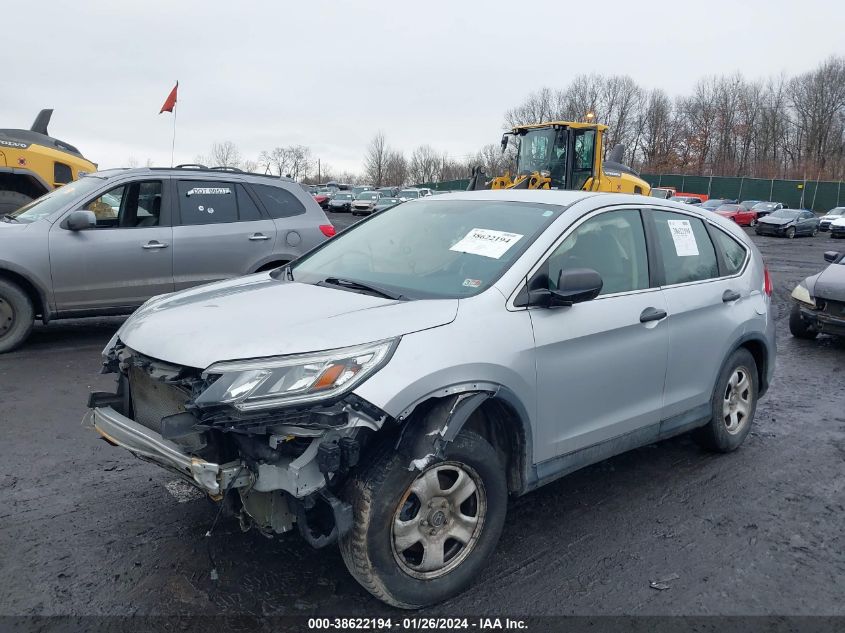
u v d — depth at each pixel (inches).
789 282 655.8
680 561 141.9
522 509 162.9
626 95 3221.0
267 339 115.5
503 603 126.0
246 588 127.7
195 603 123.0
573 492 172.7
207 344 118.0
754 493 175.5
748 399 200.1
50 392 239.8
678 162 3307.1
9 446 191.6
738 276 194.9
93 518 152.4
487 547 129.4
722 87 3316.9
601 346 147.2
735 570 139.3
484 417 135.9
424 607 123.9
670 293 167.9
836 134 3179.1
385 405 110.1
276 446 110.5
